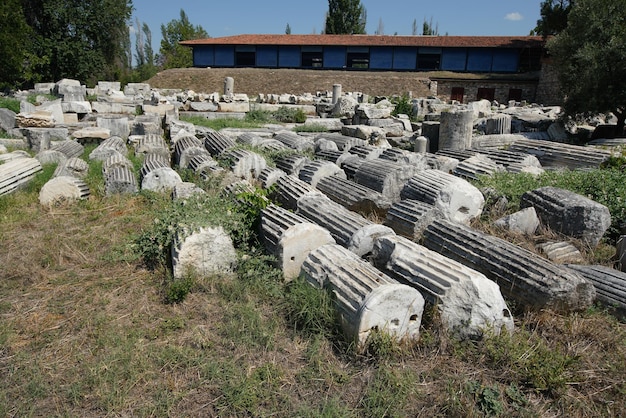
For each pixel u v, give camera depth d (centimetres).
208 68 4397
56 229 717
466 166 958
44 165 1075
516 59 4088
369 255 598
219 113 2258
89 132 1427
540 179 873
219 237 571
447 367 425
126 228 725
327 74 4106
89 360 423
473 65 4188
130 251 631
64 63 3653
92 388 389
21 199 852
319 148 1259
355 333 433
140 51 7919
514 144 1220
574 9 1653
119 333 461
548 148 1139
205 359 428
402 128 1842
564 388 397
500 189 822
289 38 4512
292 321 488
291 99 2733
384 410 370
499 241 580
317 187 909
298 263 575
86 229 719
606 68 1506
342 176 938
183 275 558
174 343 450
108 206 826
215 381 402
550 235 705
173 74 4191
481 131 1791
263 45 4469
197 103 2314
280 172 929
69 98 2397
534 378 404
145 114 1930
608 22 1556
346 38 4459
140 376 402
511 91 3775
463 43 4166
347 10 5750
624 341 462
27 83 3559
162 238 611
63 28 3666
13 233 697
